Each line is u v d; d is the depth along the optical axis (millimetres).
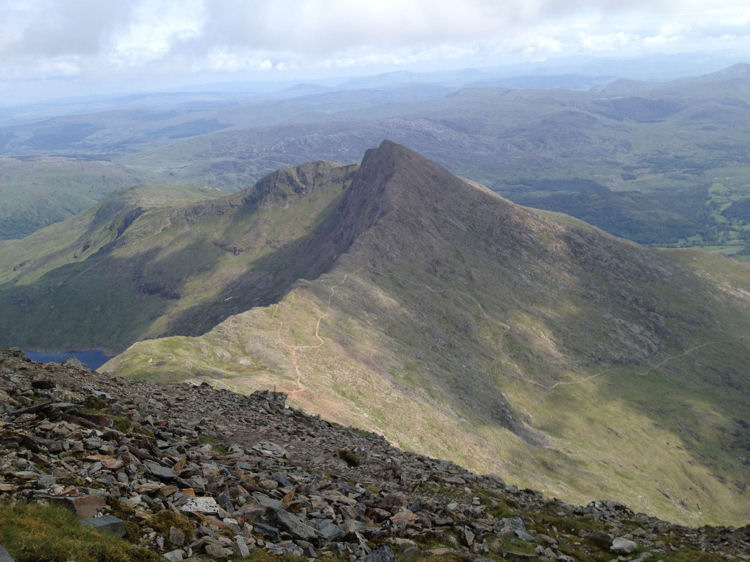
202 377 137875
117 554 9781
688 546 20812
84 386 23734
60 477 12500
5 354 25797
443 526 18234
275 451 24297
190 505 13516
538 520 21891
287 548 13023
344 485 20688
